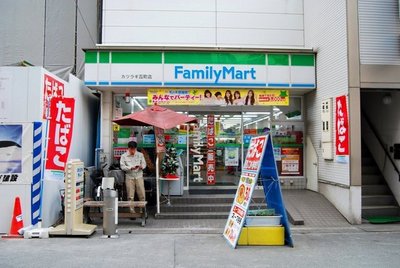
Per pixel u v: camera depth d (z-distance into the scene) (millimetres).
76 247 6059
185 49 9578
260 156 6254
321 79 9562
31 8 11469
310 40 10375
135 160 8367
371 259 5477
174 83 9531
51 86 7801
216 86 9602
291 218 8000
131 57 9516
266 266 5125
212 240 6602
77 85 9328
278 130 10719
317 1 9852
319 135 9742
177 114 8461
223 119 10555
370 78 8227
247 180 6543
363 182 9781
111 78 9461
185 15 10750
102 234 6961
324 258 5527
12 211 7086
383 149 9750
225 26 10789
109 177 8203
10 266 5047
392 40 8406
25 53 11320
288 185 10570
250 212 6559
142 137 10320
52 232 6734
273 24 10875
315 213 8352
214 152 10477
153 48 9500
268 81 9711
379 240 6648
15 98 7270
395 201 9148
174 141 10406
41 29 11453
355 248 6102
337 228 7543
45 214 7277
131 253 5727
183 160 10352
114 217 6801
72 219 6770
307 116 10633
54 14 11578
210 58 9625
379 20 8422
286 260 5418
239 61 9680
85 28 11758
